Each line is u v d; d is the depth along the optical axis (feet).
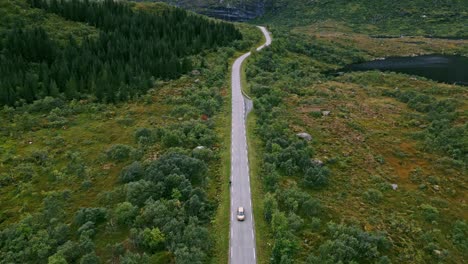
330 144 216.74
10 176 186.60
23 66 310.45
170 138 205.36
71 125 248.32
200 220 143.95
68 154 206.49
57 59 329.11
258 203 156.04
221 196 160.66
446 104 283.59
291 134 219.20
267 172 176.35
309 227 143.02
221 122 240.12
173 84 317.01
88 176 183.42
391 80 373.61
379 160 204.23
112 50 349.61
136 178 174.91
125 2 536.83
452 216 163.53
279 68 393.70
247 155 195.42
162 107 271.90
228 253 128.67
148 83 309.22
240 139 214.48
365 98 317.01
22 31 352.90
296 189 164.14
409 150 220.43
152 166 175.11
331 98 306.14
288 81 345.92
